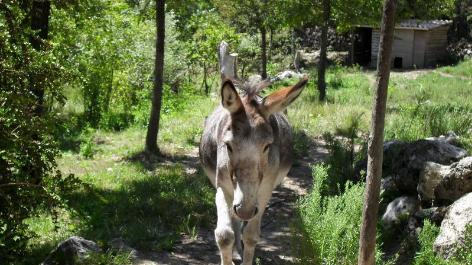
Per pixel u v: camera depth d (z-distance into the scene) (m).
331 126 13.82
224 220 5.07
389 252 5.95
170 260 6.16
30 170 5.25
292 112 15.58
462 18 33.75
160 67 11.39
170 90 18.81
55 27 12.70
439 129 9.29
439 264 4.93
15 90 5.17
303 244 4.96
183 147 12.34
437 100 18.30
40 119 5.18
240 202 4.19
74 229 6.84
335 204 5.19
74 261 5.50
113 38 16.06
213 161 5.32
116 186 8.94
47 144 5.14
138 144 12.38
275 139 4.86
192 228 7.18
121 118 15.16
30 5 5.60
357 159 8.96
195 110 16.81
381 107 4.31
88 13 12.23
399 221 6.25
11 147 4.92
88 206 7.71
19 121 4.98
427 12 18.03
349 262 4.93
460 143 7.77
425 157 6.50
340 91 22.39
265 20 22.66
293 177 9.82
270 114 4.53
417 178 6.42
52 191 5.25
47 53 5.37
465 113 11.72
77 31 13.81
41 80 5.21
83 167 10.35
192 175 9.95
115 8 16.72
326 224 4.99
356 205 5.11
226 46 6.66
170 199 8.09
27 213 5.29
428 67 31.91
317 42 37.81
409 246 5.72
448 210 5.52
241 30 25.47
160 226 7.09
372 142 4.37
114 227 6.93
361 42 34.97
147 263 5.95
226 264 5.15
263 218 7.71
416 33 32.06
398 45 32.69
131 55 17.70
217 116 5.45
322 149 11.84
